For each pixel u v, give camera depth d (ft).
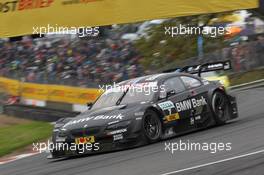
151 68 170.91
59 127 71.72
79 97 135.64
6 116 144.05
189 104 76.43
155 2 166.71
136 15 170.40
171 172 49.03
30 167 67.46
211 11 159.63
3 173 65.51
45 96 146.72
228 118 82.58
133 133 68.13
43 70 181.57
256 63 155.63
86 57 171.12
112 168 55.77
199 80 81.05
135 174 50.49
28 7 194.80
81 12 180.96
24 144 89.56
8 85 152.76
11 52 201.36
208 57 159.33
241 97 122.11
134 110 69.15
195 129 77.25
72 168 60.23
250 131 69.82
